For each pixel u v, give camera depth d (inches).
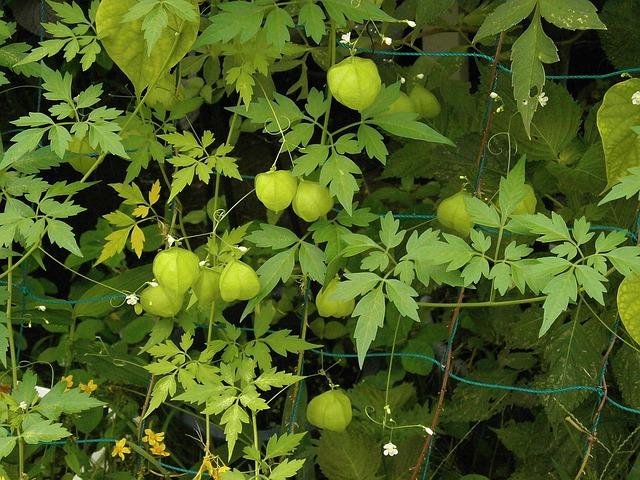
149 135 42.1
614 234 37.5
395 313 48.3
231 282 38.8
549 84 42.4
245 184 56.1
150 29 36.1
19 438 38.4
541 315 45.0
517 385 47.4
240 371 40.4
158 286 39.9
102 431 49.3
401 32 47.6
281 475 38.6
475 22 45.4
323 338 55.1
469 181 43.8
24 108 51.9
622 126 38.0
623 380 42.3
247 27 37.1
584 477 43.9
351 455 44.6
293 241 39.7
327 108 39.0
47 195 39.4
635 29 45.2
